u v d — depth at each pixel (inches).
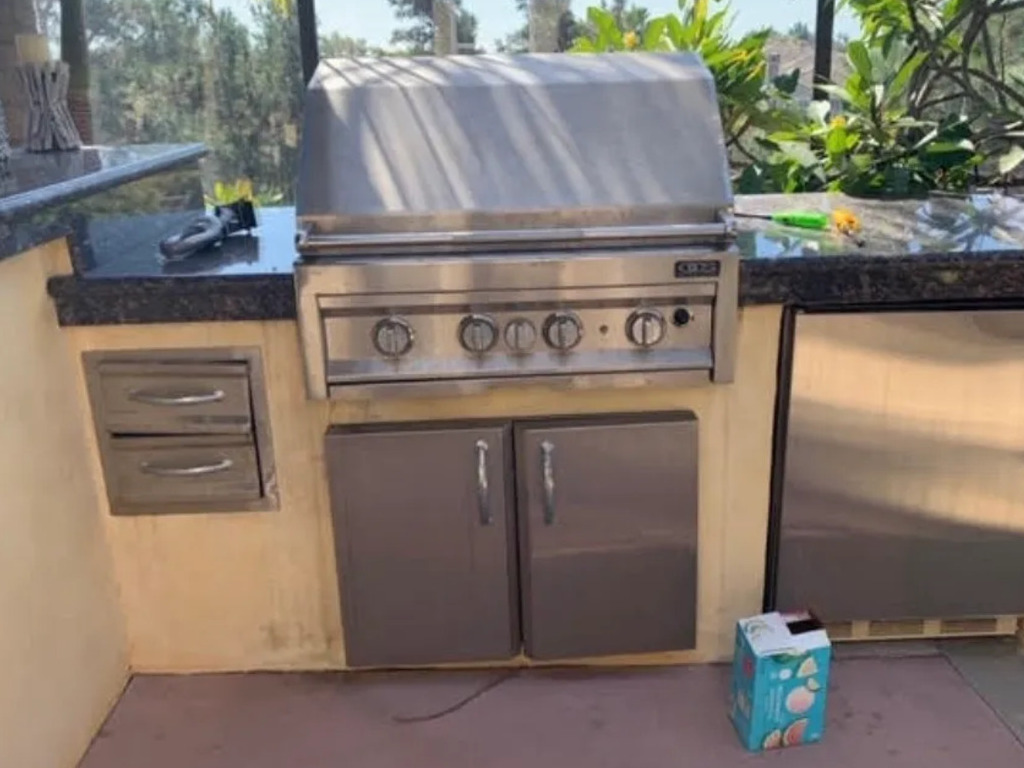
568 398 70.9
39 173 69.2
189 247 72.5
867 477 72.5
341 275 64.2
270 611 76.9
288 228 80.8
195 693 76.4
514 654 75.9
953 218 79.4
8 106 95.9
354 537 71.9
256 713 74.1
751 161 107.0
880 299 67.9
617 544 72.9
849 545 74.6
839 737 69.9
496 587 73.5
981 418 70.9
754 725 68.0
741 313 69.2
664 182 66.2
